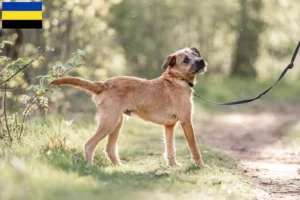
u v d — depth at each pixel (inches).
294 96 1409.9
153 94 370.3
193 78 385.4
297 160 491.2
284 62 1745.8
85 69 697.0
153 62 1274.6
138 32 1245.7
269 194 332.8
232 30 1573.6
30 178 260.8
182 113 377.7
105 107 357.1
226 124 817.5
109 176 308.3
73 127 503.8
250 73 1641.2
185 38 1363.2
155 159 423.8
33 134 408.8
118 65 911.7
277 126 808.3
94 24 715.4
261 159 497.7
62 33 661.3
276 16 1624.0
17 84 508.7
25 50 602.2
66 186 258.8
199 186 309.9
